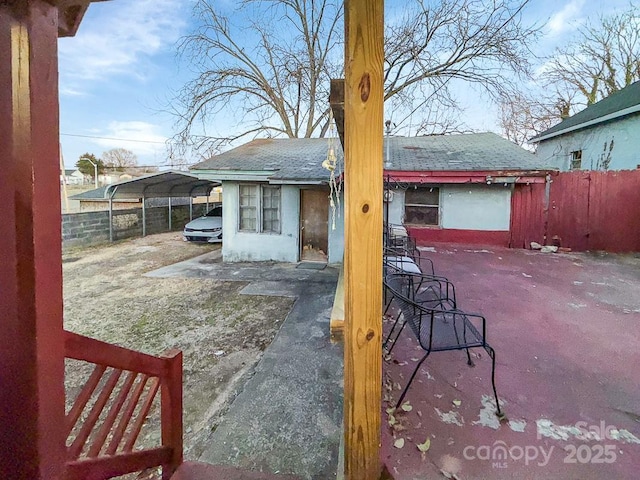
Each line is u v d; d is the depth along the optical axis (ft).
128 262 28.89
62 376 2.96
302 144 35.65
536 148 47.09
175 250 34.32
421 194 28.66
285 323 15.37
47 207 2.74
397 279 11.77
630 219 24.97
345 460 4.82
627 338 10.37
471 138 34.86
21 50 2.52
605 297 14.40
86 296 19.74
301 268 26.48
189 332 14.55
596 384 7.92
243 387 10.12
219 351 12.72
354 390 4.68
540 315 12.33
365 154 4.37
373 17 4.21
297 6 40.52
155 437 8.30
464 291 15.17
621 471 5.47
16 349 2.65
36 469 2.74
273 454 7.34
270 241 28.48
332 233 27.22
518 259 22.26
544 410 7.01
